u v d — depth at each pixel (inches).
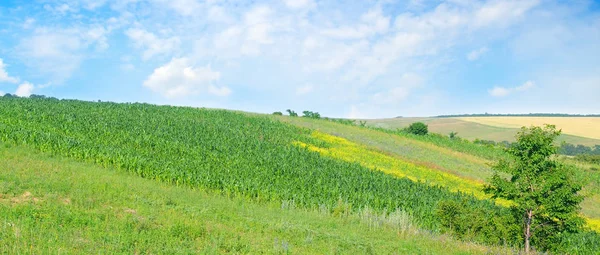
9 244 525.0
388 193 1406.3
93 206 768.3
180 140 1870.1
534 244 885.2
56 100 2898.6
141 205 833.5
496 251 829.8
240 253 639.1
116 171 1268.5
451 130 5723.4
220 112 3149.6
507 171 864.9
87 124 1893.5
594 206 1914.4
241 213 952.3
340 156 2226.9
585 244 1039.0
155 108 2962.6
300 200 1233.4
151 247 597.9
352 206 1250.6
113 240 590.6
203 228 730.8
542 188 816.9
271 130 2635.3
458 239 949.2
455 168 2477.9
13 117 1836.9
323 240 781.9
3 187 780.6
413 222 1143.0
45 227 609.9
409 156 2610.7
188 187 1247.5
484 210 1064.2
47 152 1321.4
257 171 1476.4
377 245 804.0
